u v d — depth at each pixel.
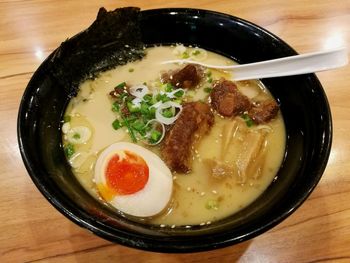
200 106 0.22
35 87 0.19
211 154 0.21
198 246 0.14
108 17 0.22
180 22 0.24
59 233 0.19
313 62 0.21
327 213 0.20
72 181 0.19
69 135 0.21
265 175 0.20
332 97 0.25
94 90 0.23
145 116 0.22
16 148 0.23
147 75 0.24
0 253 0.19
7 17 0.30
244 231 0.15
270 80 0.23
